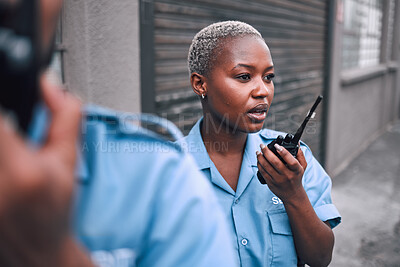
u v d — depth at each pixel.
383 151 6.29
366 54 7.03
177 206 0.44
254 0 2.94
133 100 1.92
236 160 1.07
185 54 2.29
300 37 3.80
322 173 1.14
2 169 0.25
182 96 2.32
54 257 0.29
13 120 0.27
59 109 0.31
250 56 0.94
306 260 1.02
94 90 1.71
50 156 0.28
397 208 3.91
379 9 7.55
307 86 4.04
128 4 1.82
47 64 0.34
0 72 0.25
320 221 0.98
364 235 3.33
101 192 0.42
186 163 0.48
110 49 1.76
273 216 1.01
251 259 0.98
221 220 0.49
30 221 0.26
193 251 0.44
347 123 5.51
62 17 1.62
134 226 0.43
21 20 0.25
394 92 8.86
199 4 2.35
